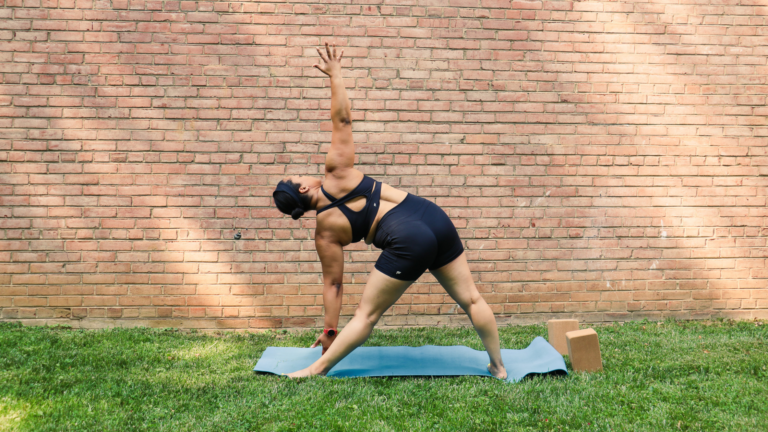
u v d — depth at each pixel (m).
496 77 4.90
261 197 4.75
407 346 4.00
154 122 4.68
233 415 2.58
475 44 4.87
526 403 2.75
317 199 3.29
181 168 4.70
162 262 4.70
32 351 3.74
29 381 3.07
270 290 4.76
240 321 4.74
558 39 4.94
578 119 4.96
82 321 4.66
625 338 4.26
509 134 4.91
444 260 3.22
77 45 4.63
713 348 3.92
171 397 2.86
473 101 4.88
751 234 5.09
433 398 2.84
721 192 5.07
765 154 5.08
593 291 4.98
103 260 4.66
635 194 5.01
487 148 4.89
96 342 4.08
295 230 4.77
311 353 3.82
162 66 4.68
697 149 5.05
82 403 2.75
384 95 4.82
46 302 4.64
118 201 4.67
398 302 4.86
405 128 4.83
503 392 2.91
